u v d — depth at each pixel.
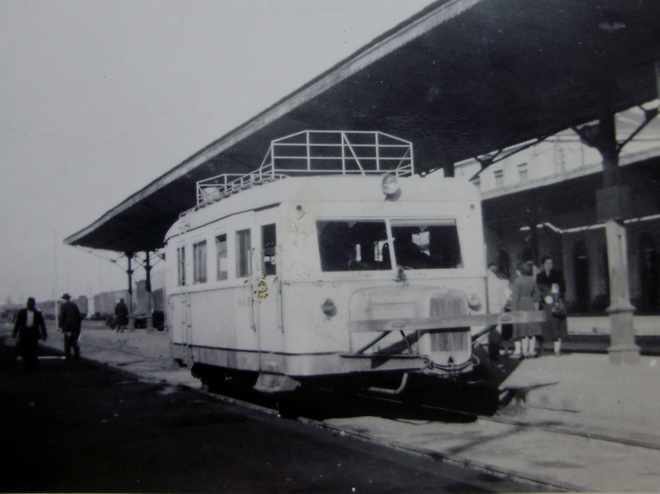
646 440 7.07
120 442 8.34
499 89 12.96
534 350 15.34
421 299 8.47
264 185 9.72
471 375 9.88
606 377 11.01
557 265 26.02
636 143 27.83
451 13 9.80
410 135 16.06
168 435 8.75
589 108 14.07
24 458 7.46
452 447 7.50
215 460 7.20
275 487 6.04
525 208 25.17
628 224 22.11
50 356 25.28
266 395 12.16
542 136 16.02
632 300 22.11
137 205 26.53
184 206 27.33
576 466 6.46
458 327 8.26
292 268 9.05
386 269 9.34
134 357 23.58
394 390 8.84
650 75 12.38
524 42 10.81
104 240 37.94
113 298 59.47
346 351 8.99
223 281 11.10
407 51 11.09
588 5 9.52
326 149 17.50
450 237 9.74
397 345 8.80
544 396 9.47
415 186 9.69
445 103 13.76
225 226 10.98
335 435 8.51
